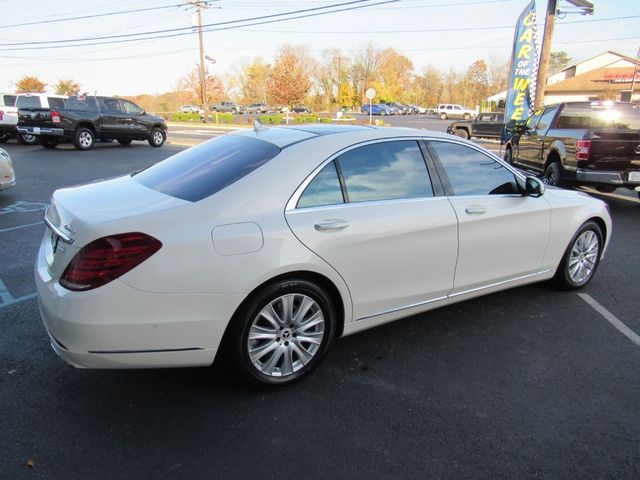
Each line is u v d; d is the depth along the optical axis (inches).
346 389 124.6
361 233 124.4
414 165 140.9
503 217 154.6
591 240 189.6
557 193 177.0
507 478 96.4
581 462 101.0
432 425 111.3
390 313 137.5
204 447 102.7
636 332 159.0
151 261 100.7
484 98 3159.5
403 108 2797.7
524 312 171.9
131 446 102.3
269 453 101.4
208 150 142.4
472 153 154.3
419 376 131.0
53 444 102.2
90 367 103.3
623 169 334.3
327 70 3336.6
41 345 141.6
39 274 113.0
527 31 588.7
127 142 786.2
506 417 114.7
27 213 300.8
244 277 108.7
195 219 106.4
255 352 117.3
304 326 122.9
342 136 131.5
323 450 102.7
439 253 140.9
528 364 138.3
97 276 98.8
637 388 127.9
